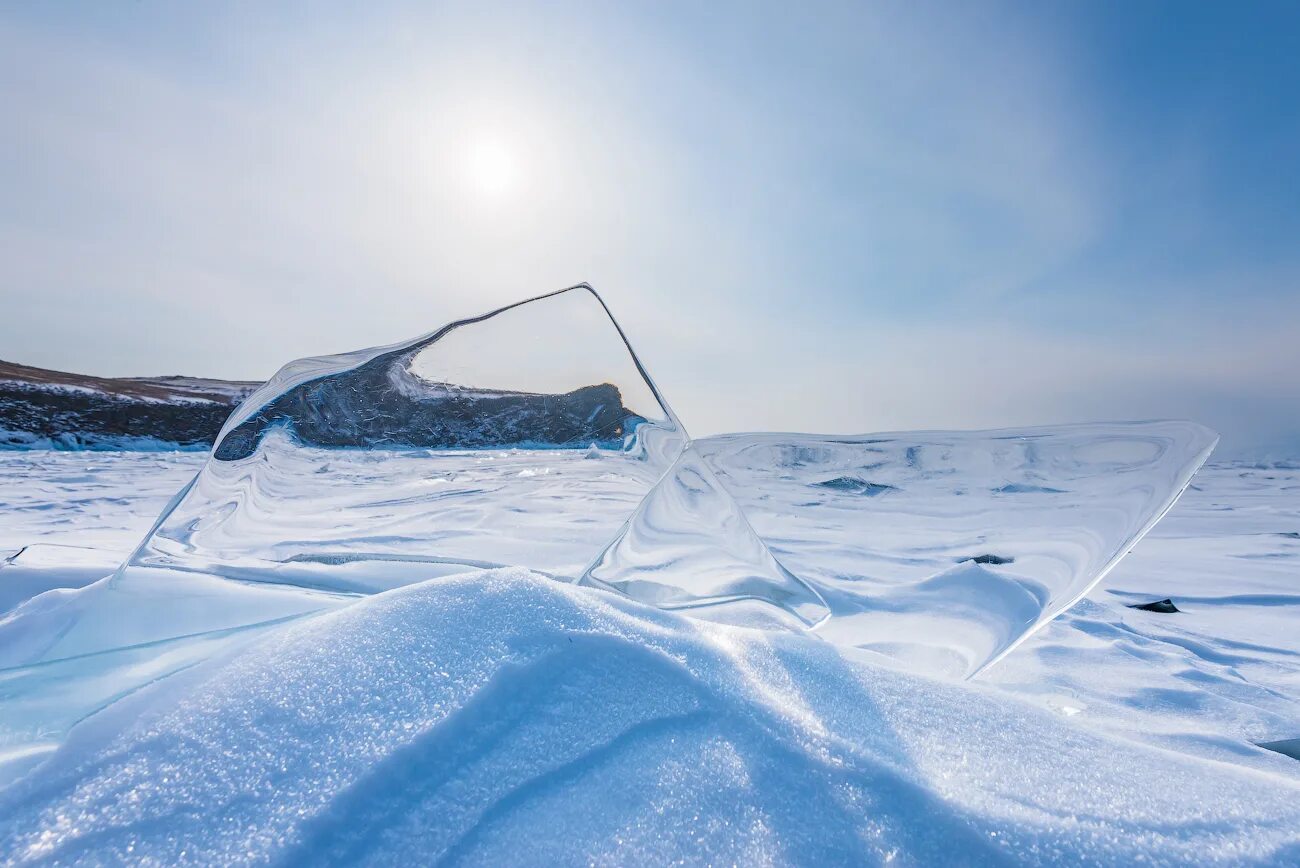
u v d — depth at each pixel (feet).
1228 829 1.51
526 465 4.55
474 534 4.05
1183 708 3.99
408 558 3.72
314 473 4.25
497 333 4.81
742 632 2.47
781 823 1.43
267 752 1.48
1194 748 3.04
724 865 1.31
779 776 1.57
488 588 2.21
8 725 2.05
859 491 5.50
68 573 4.48
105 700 2.21
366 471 4.30
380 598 2.18
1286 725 3.70
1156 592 10.05
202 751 1.49
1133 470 4.30
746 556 4.32
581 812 1.42
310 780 1.40
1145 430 4.40
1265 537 17.15
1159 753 1.95
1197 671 4.83
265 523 3.98
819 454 6.04
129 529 10.34
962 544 4.56
